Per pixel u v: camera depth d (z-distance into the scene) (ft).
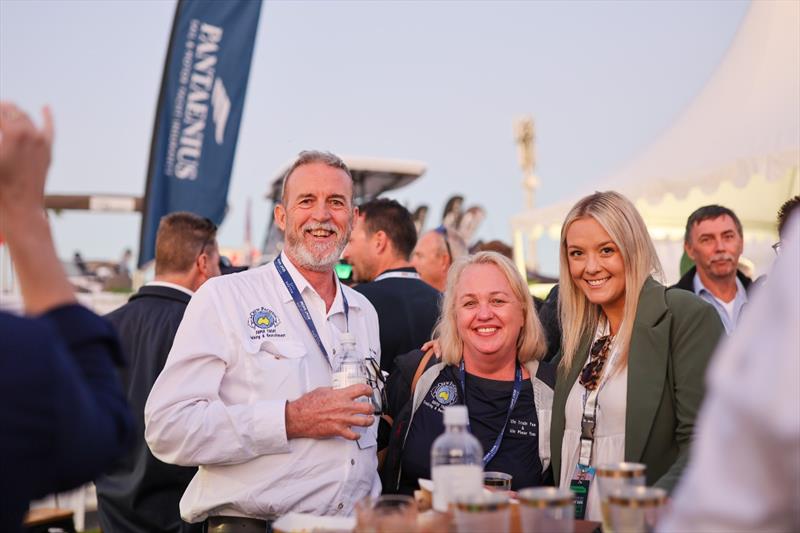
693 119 21.11
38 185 4.12
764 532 2.88
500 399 9.09
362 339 9.34
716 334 7.86
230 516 8.38
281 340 8.70
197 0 20.06
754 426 2.80
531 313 9.34
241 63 20.25
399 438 9.26
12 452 3.54
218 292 8.75
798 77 18.83
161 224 12.67
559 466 8.44
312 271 9.14
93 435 3.82
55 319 4.07
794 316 2.85
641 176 20.24
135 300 12.03
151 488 11.16
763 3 20.33
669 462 7.87
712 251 14.76
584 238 8.41
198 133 20.01
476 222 29.01
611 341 8.49
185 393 8.29
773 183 23.16
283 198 9.44
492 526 5.21
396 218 13.62
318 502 8.23
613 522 5.33
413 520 5.57
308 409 8.09
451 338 9.43
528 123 57.21
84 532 20.63
